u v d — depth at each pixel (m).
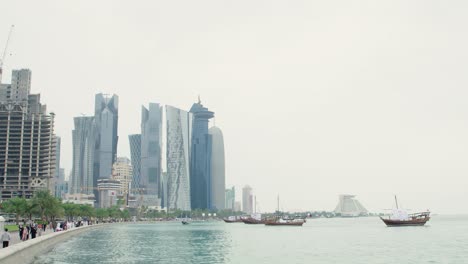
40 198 186.50
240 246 113.19
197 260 79.94
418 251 99.12
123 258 81.88
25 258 66.88
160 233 182.12
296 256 88.19
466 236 159.62
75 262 74.44
